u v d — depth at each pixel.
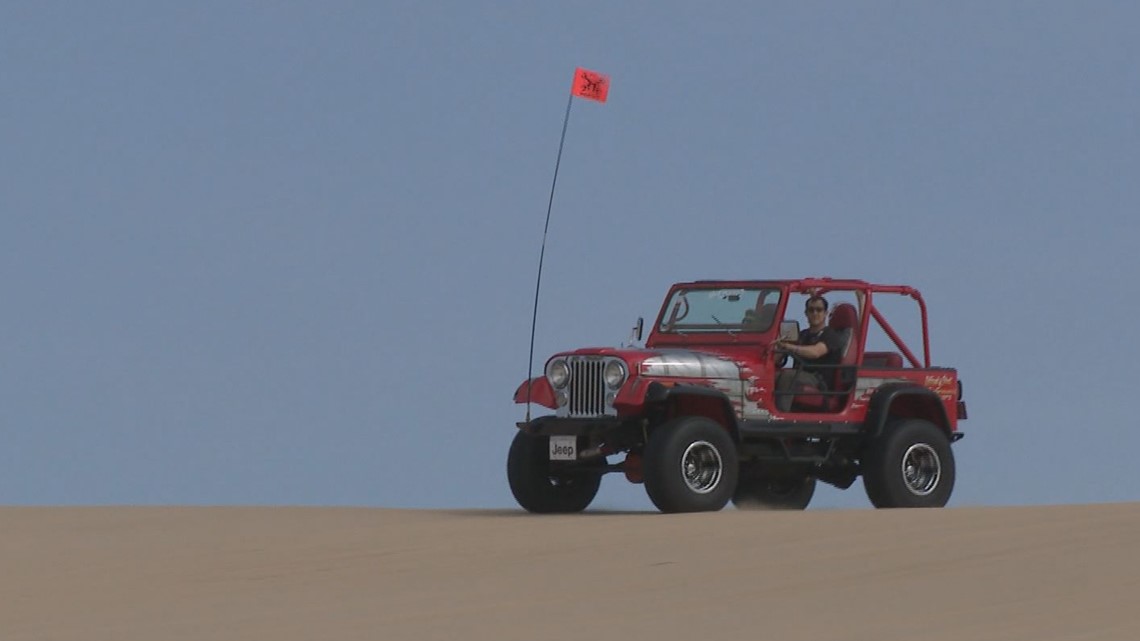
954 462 54.53
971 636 29.41
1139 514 42.28
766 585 34.62
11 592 35.44
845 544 38.72
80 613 32.91
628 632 30.30
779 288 53.09
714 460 50.12
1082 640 28.84
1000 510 44.12
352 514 52.38
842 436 53.56
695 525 42.38
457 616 31.97
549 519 45.38
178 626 31.38
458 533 42.59
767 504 58.50
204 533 45.59
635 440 51.91
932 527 40.62
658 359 50.59
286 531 45.09
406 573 36.88
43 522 50.38
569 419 51.06
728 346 52.97
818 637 29.58
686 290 54.84
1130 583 33.53
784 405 53.25
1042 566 35.50
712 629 30.44
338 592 34.75
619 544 39.88
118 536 45.28
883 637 29.45
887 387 53.97
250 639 30.03
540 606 32.91
